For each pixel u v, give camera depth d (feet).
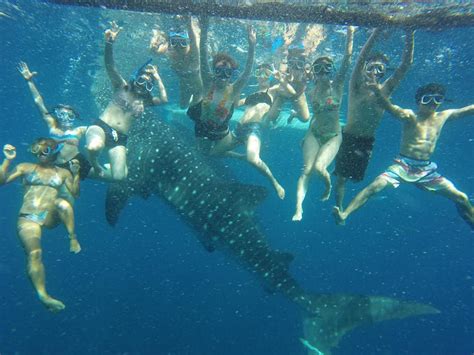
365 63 9.64
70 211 9.08
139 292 24.88
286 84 12.04
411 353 21.25
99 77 20.40
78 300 23.67
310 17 7.00
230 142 12.77
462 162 39.91
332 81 10.37
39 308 23.43
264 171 11.72
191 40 11.39
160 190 12.17
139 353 18.25
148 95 11.05
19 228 8.61
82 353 18.37
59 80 24.61
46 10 14.71
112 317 21.49
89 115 31.07
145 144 12.35
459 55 14.57
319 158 10.09
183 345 18.83
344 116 23.35
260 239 11.70
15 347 18.90
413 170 10.02
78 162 10.13
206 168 12.25
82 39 16.98
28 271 8.14
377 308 12.03
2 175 8.59
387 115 23.98
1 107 37.83
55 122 11.07
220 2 6.60
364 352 20.40
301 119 14.98
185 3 6.66
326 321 12.16
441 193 9.98
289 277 12.19
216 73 10.37
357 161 10.60
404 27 7.49
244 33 13.88
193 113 11.57
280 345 19.06
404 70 9.16
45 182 9.12
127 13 13.56
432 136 9.98
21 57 21.40
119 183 11.37
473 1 6.55
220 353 18.25
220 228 11.76
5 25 16.93
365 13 6.87
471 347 23.25
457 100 19.80
